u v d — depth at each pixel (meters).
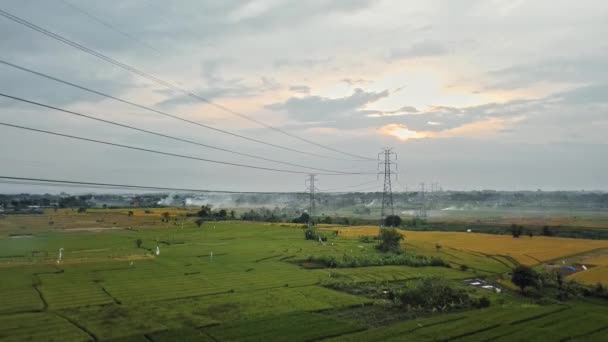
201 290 89.19
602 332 66.38
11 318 66.88
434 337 62.41
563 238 192.75
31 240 165.62
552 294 97.44
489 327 68.12
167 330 63.03
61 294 82.50
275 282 99.75
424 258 136.00
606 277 110.75
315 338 62.22
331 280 103.69
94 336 60.16
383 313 78.31
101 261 122.31
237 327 65.81
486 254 150.25
